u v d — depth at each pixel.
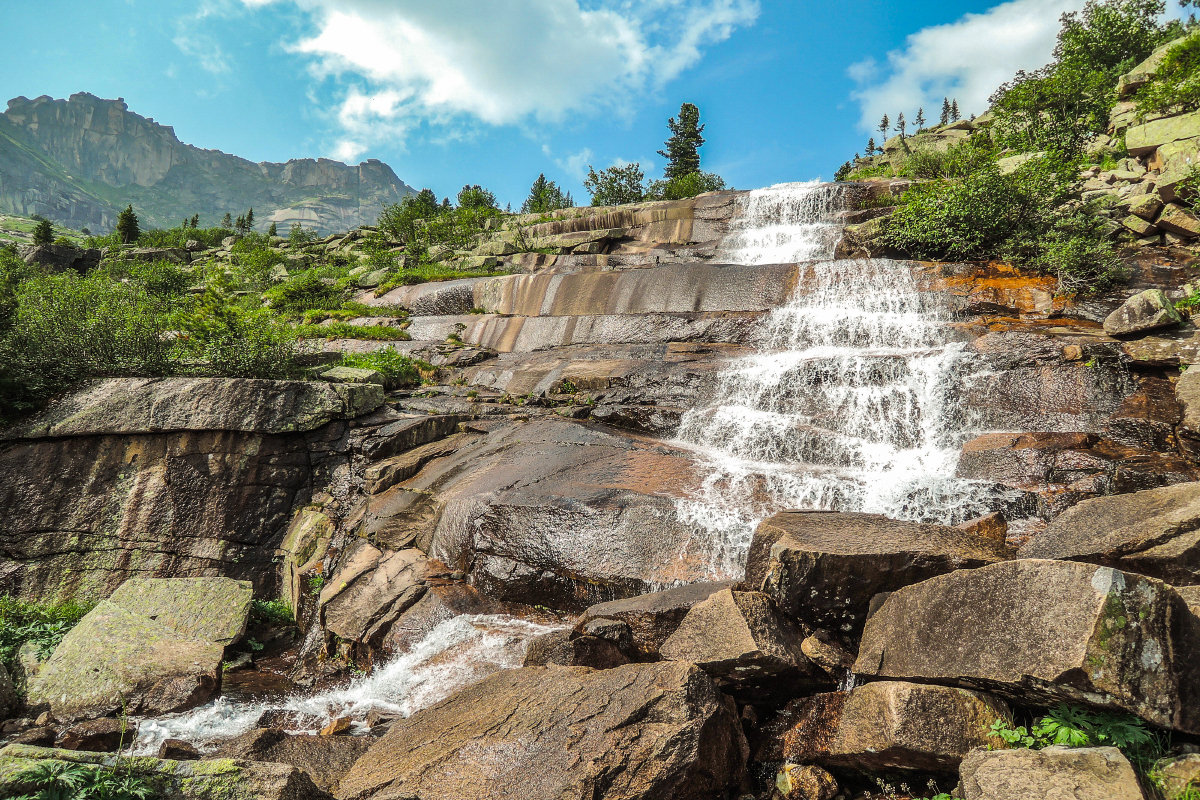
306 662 7.32
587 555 6.95
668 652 4.70
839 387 9.94
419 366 14.34
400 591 7.48
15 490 9.42
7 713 5.45
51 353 10.73
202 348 11.91
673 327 13.34
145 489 9.70
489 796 3.73
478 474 9.04
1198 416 7.13
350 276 24.42
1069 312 10.73
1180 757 2.95
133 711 5.68
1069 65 21.11
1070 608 3.28
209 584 7.78
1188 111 15.14
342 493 10.14
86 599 9.21
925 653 3.87
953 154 21.09
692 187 33.59
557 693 4.34
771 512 7.03
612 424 10.98
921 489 7.11
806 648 4.48
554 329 14.80
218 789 3.66
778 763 4.20
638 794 3.57
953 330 10.77
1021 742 3.40
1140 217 12.64
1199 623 3.25
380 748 4.59
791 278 13.56
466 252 26.11
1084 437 7.50
